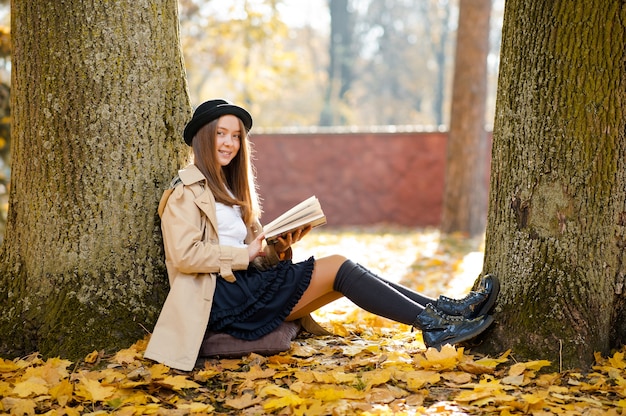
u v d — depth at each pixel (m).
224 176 3.80
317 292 3.71
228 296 3.56
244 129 3.75
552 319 3.47
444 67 38.41
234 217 3.73
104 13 3.76
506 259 3.67
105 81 3.78
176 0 4.04
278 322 3.63
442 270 7.43
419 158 13.06
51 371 3.37
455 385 3.21
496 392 3.07
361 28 40.09
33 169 3.85
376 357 3.62
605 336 3.57
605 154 3.47
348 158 13.25
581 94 3.46
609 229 3.51
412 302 3.62
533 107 3.55
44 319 3.79
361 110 38.94
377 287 3.63
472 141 11.01
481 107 11.02
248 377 3.35
